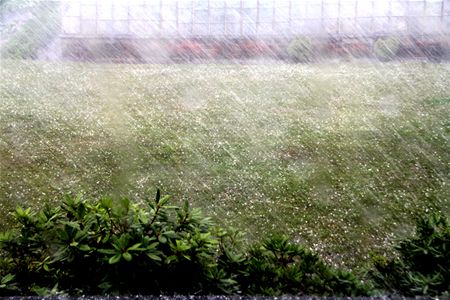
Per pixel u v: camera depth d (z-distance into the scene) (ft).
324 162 17.78
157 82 29.84
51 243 7.10
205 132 21.04
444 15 38.93
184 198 15.03
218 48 41.88
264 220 13.74
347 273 6.99
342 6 40.88
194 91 27.91
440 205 14.42
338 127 21.48
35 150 18.51
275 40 41.91
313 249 12.19
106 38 41.75
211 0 41.83
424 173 16.58
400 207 14.40
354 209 14.32
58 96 26.18
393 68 33.32
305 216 13.97
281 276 6.95
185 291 6.52
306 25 41.50
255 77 31.50
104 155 18.21
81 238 6.62
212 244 7.14
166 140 19.93
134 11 41.83
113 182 16.01
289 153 18.69
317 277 7.00
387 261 7.72
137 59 40.88
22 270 7.07
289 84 29.37
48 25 41.16
